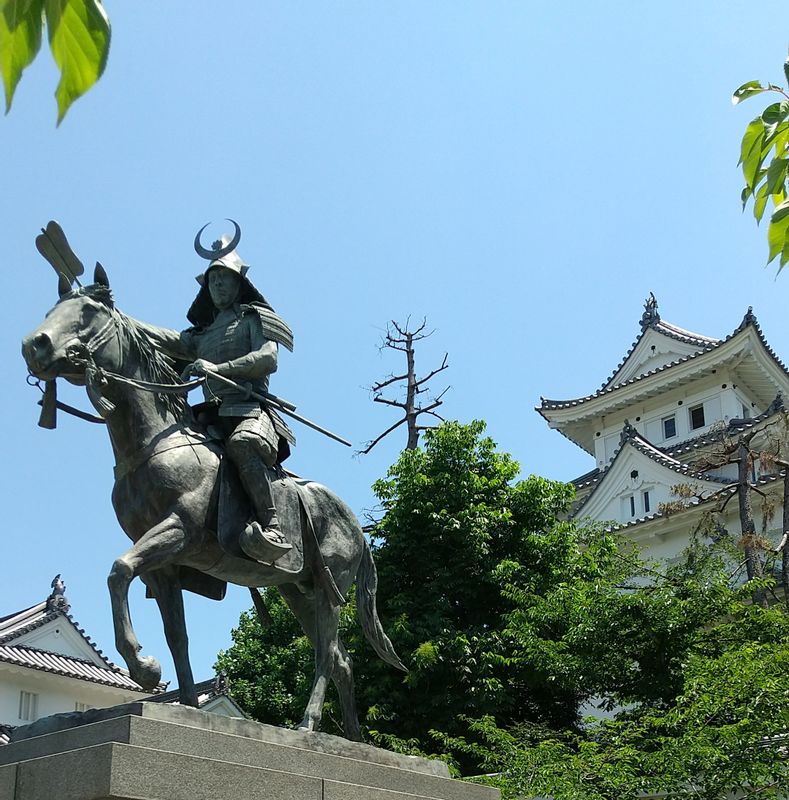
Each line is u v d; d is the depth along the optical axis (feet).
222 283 25.03
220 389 24.06
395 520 59.00
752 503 81.46
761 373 96.43
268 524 22.88
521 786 41.68
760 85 12.41
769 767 39.70
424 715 54.80
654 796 47.34
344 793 20.22
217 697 59.52
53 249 22.39
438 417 79.77
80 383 21.80
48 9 6.33
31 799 16.76
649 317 107.76
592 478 102.42
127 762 16.53
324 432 25.88
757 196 12.49
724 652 45.37
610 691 53.52
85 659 71.97
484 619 58.65
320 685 24.32
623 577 60.54
